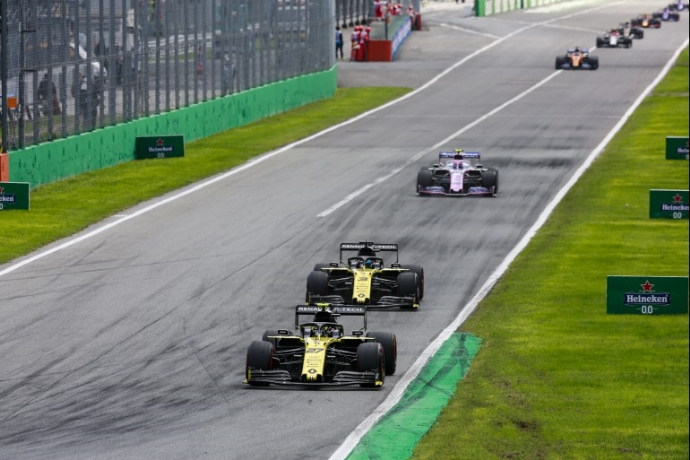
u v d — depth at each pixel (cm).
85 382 7806
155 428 6825
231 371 8088
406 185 16738
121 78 18712
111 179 16875
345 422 6938
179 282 10825
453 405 7256
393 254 12206
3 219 13750
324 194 15912
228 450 6419
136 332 9125
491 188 15850
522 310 9894
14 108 15662
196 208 14775
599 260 11844
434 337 9050
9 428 6831
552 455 6278
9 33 15500
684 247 12462
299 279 11019
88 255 11981
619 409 7156
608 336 9006
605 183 16900
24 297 10219
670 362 8256
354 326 9356
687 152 18712
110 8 18238
